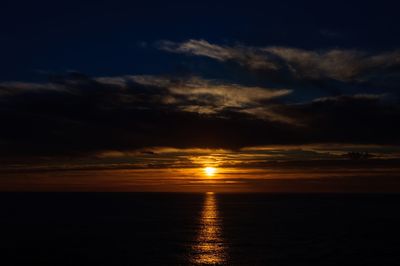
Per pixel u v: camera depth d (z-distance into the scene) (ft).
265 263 184.44
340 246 225.35
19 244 225.35
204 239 249.34
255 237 258.98
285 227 311.06
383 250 213.25
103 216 396.78
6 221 344.28
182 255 199.82
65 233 269.85
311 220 365.81
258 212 467.93
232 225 325.62
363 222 345.92
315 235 267.59
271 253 205.98
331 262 186.29
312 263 184.24
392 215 415.03
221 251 210.79
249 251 211.41
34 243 228.63
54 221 344.28
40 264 178.70
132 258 191.72
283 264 182.50
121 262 183.73
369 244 231.30
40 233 269.44
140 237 255.09
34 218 370.73
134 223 334.85
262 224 333.01
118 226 310.45
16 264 178.50
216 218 386.11
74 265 177.47
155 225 322.55
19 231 279.90
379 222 345.31
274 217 398.42
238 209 524.11
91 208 520.83
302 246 225.15
